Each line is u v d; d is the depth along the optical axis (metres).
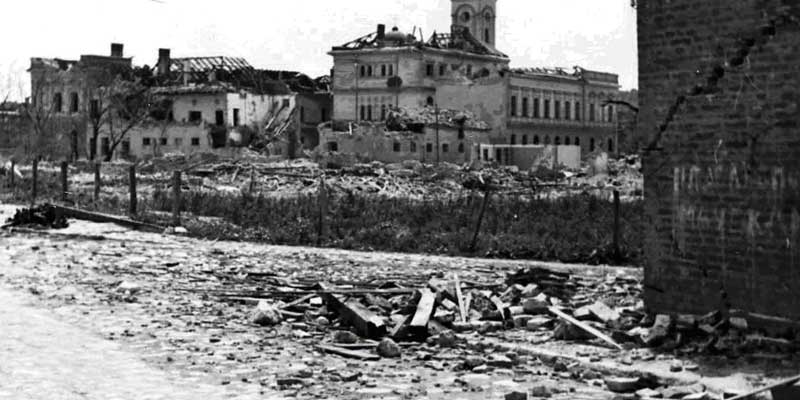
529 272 22.42
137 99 111.81
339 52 116.25
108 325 18.81
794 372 13.77
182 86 113.12
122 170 83.94
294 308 20.39
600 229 36.66
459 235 36.09
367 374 14.90
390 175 78.38
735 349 15.16
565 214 44.34
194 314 20.30
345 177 75.44
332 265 29.80
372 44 116.62
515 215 43.38
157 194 55.25
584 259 30.88
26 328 18.30
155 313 20.34
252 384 14.17
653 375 14.18
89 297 22.45
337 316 19.52
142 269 28.00
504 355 15.98
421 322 17.62
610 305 19.67
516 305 19.98
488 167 91.31
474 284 22.75
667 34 17.38
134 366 15.25
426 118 105.00
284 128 110.62
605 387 13.90
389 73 113.94
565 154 106.00
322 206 38.66
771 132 15.61
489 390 13.81
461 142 107.25
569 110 124.88
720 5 16.39
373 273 27.55
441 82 115.19
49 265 28.89
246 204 49.59
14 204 54.38
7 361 15.43
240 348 16.81
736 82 16.16
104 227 41.03
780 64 15.47
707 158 16.69
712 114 16.59
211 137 108.75
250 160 91.62
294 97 114.00
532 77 117.88
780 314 15.47
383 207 49.09
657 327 16.22
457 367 15.30
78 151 113.12
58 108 115.56
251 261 30.64
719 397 12.87
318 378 14.58
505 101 113.06
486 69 119.75
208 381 14.34
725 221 16.36
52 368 15.02
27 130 115.94
